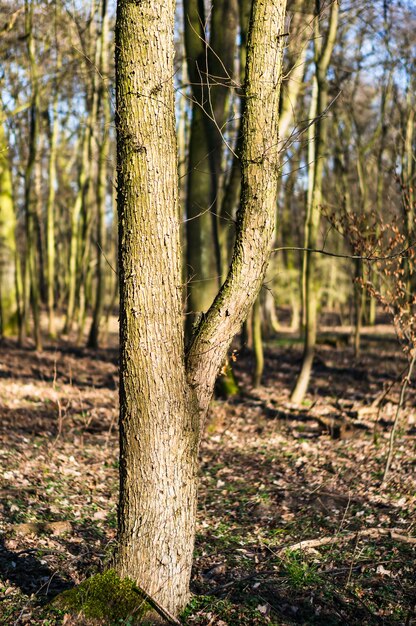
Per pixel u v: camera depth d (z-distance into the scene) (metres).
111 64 17.55
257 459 9.17
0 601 4.64
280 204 27.44
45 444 9.24
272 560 5.61
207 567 5.52
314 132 12.77
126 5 3.87
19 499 6.84
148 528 4.10
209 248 12.03
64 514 6.62
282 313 39.06
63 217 33.62
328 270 24.75
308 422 11.33
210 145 12.01
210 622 4.30
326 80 12.27
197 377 4.17
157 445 4.02
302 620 4.60
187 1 11.73
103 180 19.42
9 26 14.07
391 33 16.59
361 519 6.56
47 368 16.38
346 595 4.93
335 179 21.80
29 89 18.55
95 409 11.81
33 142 18.52
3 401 11.89
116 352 20.25
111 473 8.30
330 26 12.00
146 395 4.00
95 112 18.39
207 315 4.19
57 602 4.32
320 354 19.75
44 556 5.47
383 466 8.40
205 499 7.56
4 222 22.48
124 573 4.19
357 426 10.70
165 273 4.00
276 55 3.98
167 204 4.00
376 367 17.17
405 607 4.71
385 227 7.89
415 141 18.34
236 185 13.30
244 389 14.54
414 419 11.05
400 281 7.77
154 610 4.09
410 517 6.47
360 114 22.64
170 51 3.96
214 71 11.77
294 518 6.79
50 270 22.95
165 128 3.96
